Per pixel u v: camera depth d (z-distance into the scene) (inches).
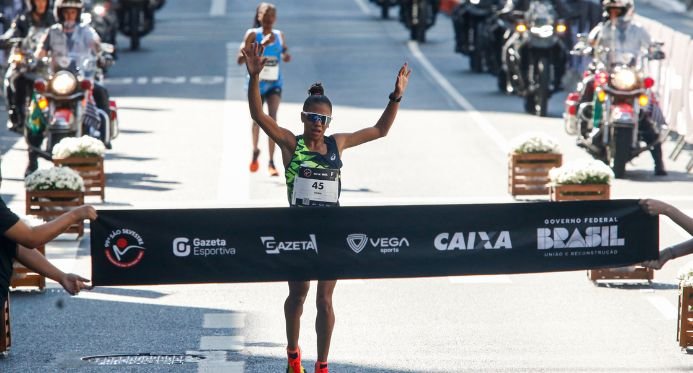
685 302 796.6
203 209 679.1
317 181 701.9
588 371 747.4
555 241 700.7
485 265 697.6
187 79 2456.9
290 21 3750.0
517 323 879.1
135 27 3004.4
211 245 681.6
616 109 1467.8
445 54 2972.4
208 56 2859.3
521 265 699.4
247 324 880.3
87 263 1050.7
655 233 705.0
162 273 681.0
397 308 925.8
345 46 3085.6
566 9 2167.8
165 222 677.9
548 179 1327.5
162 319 893.2
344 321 888.3
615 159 1481.3
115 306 930.1
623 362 768.9
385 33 3432.6
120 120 1939.0
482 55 2608.3
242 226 682.8
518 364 765.9
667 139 1817.2
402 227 690.8
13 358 789.2
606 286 991.6
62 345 821.9
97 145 1323.8
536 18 2012.8
